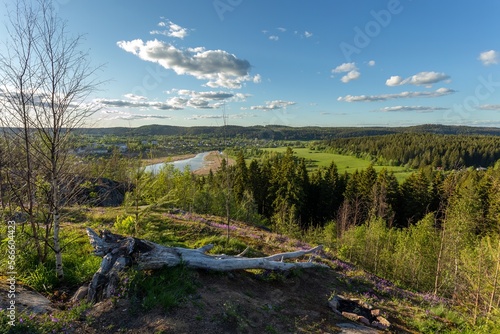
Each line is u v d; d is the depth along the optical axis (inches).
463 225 733.3
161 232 446.0
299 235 1105.4
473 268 435.5
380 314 289.9
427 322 295.1
